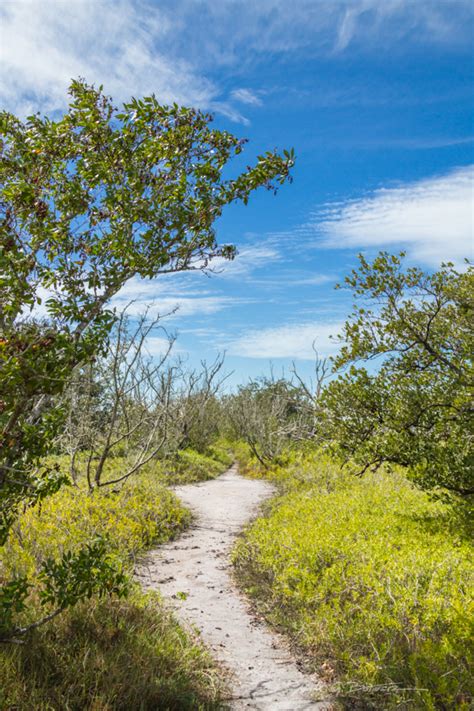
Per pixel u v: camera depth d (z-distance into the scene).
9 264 3.75
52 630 4.48
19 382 3.50
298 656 5.20
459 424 8.70
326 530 8.49
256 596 6.95
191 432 25.67
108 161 4.71
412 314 8.59
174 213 4.64
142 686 3.99
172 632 5.10
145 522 10.25
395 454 9.04
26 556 5.90
